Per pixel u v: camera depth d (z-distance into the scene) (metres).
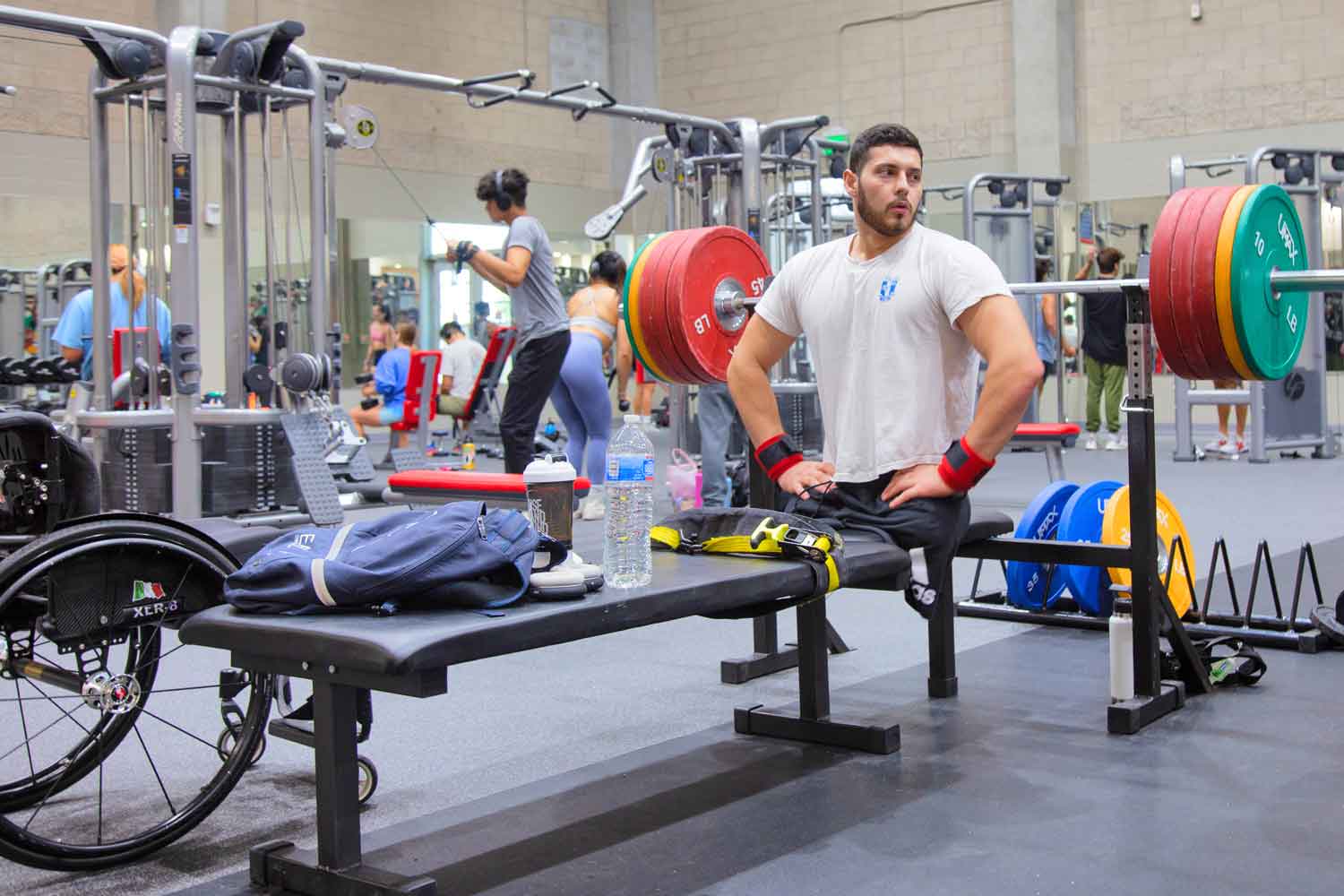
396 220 12.56
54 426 2.38
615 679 3.34
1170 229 2.65
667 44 14.34
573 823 2.30
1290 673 3.27
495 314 13.17
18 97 9.95
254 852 2.06
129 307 5.24
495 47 13.23
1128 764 2.56
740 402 2.89
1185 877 1.99
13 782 2.30
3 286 8.78
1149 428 2.86
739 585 2.21
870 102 13.10
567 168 13.99
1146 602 2.88
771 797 2.42
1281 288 2.67
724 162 6.12
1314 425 8.74
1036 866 2.05
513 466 5.41
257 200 10.89
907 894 1.96
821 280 2.76
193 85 4.77
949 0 12.53
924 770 2.56
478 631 1.80
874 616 4.08
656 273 3.44
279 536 2.49
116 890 2.04
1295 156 8.07
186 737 2.84
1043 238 10.23
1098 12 11.91
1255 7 11.12
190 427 4.93
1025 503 6.51
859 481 2.70
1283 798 2.34
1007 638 3.73
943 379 2.65
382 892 1.91
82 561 2.11
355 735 2.00
